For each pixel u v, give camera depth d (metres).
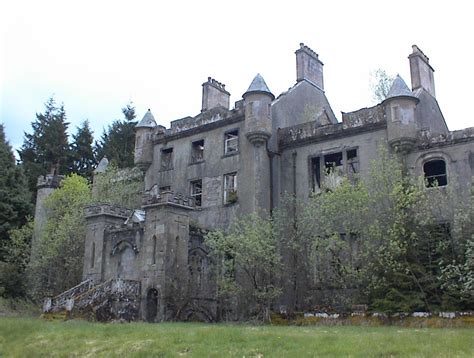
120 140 63.50
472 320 20.31
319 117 35.06
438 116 33.16
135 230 29.89
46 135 63.50
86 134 65.50
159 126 37.28
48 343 16.20
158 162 36.72
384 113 28.42
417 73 32.12
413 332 16.02
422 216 23.73
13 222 45.28
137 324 20.64
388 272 23.12
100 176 40.84
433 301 22.56
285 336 14.90
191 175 34.44
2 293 37.94
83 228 35.44
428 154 26.77
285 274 26.95
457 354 11.98
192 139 35.22
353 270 23.39
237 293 26.25
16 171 48.47
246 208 30.80
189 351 13.81
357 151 29.17
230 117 33.09
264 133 30.83
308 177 30.64
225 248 26.28
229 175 32.59
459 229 22.88
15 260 41.19
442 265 22.98
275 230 27.53
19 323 19.67
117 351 14.47
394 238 23.05
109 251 30.97
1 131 57.19
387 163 25.27
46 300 27.44
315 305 25.62
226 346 13.96
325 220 25.45
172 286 26.92
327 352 12.62
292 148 31.84
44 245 37.00
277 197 31.36
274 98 32.06
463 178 25.53
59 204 40.41
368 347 12.92
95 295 26.55
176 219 28.23
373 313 22.73
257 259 25.77
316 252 25.39
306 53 37.53
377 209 24.33
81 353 14.75
